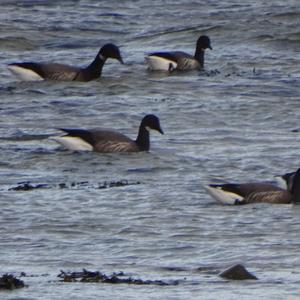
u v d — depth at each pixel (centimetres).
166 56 3859
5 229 2073
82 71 3700
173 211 2217
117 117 3195
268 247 1956
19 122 3105
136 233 2056
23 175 2534
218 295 1552
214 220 2158
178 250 1934
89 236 2033
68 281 1642
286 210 2247
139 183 2461
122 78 3747
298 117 3203
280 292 1576
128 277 1700
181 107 3300
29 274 1722
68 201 2273
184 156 2727
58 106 3309
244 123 3133
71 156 2705
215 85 3622
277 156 2720
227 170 2595
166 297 1536
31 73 3653
